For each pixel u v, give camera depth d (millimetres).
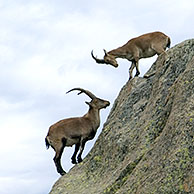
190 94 19266
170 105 21125
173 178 16688
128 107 26031
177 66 23594
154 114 22234
